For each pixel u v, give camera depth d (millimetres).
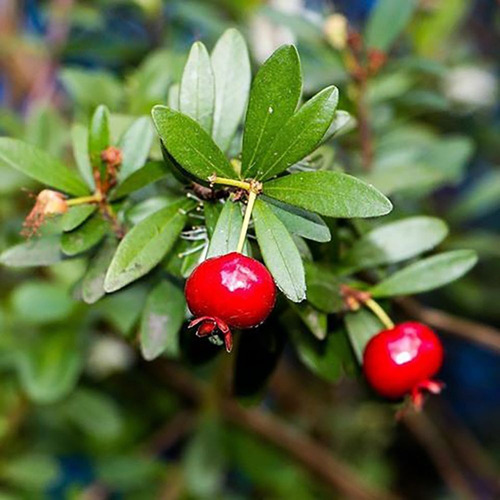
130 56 336
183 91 184
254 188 176
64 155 291
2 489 328
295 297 171
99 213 195
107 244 195
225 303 166
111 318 269
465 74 360
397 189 239
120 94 275
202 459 353
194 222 192
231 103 192
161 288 199
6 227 289
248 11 326
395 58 348
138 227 183
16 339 296
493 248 309
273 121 176
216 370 357
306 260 196
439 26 327
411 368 194
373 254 209
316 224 181
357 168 267
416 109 307
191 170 177
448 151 285
